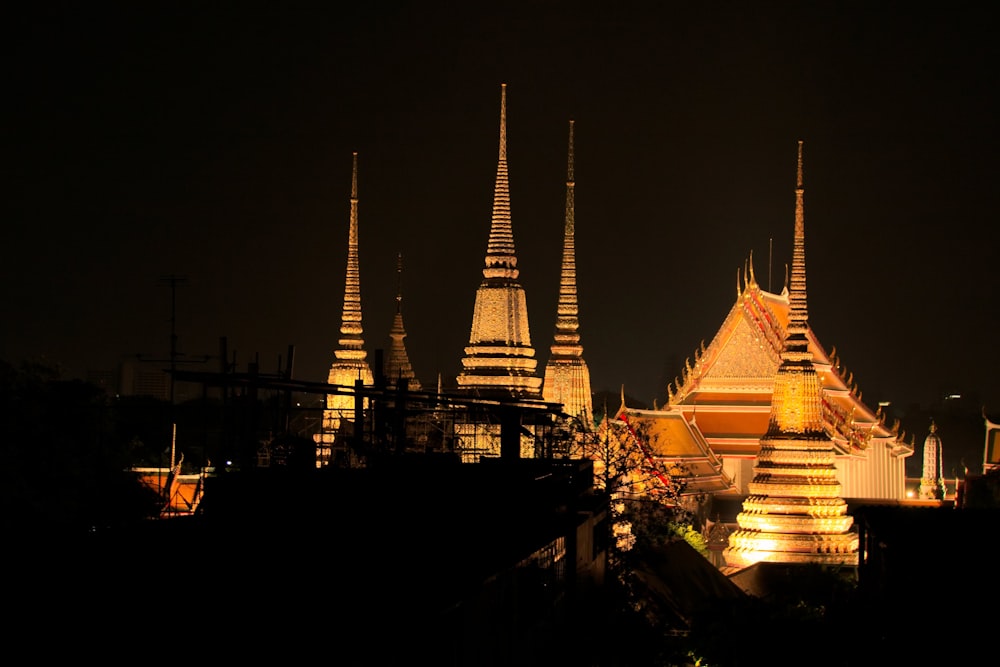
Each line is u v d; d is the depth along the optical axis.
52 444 51.53
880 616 50.56
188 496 61.38
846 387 160.00
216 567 28.70
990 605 42.69
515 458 55.44
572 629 49.56
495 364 89.19
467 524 36.97
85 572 27.30
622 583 66.88
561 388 99.75
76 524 43.81
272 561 29.70
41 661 22.03
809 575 96.44
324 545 31.86
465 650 32.03
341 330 106.25
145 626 24.14
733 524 131.38
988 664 42.06
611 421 97.25
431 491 38.97
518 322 90.31
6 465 48.91
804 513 118.19
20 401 51.88
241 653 23.80
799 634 60.81
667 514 79.25
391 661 27.27
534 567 41.41
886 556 51.12
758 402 145.38
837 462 147.62
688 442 135.00
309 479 38.25
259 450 46.06
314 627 25.45
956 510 55.44
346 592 27.86
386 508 36.69
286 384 43.56
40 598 25.20
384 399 49.22
